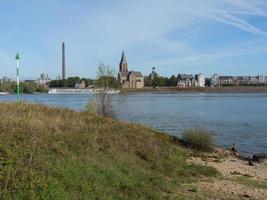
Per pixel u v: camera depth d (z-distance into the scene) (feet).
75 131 52.39
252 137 116.16
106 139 54.44
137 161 51.37
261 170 63.93
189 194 43.32
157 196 39.09
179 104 315.17
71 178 35.63
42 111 67.67
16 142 38.96
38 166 35.12
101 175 39.58
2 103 69.62
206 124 155.53
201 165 59.77
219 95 578.66
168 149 64.03
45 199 30.22
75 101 292.81
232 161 71.26
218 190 46.57
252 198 44.39
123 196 36.94
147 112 218.38
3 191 29.43
